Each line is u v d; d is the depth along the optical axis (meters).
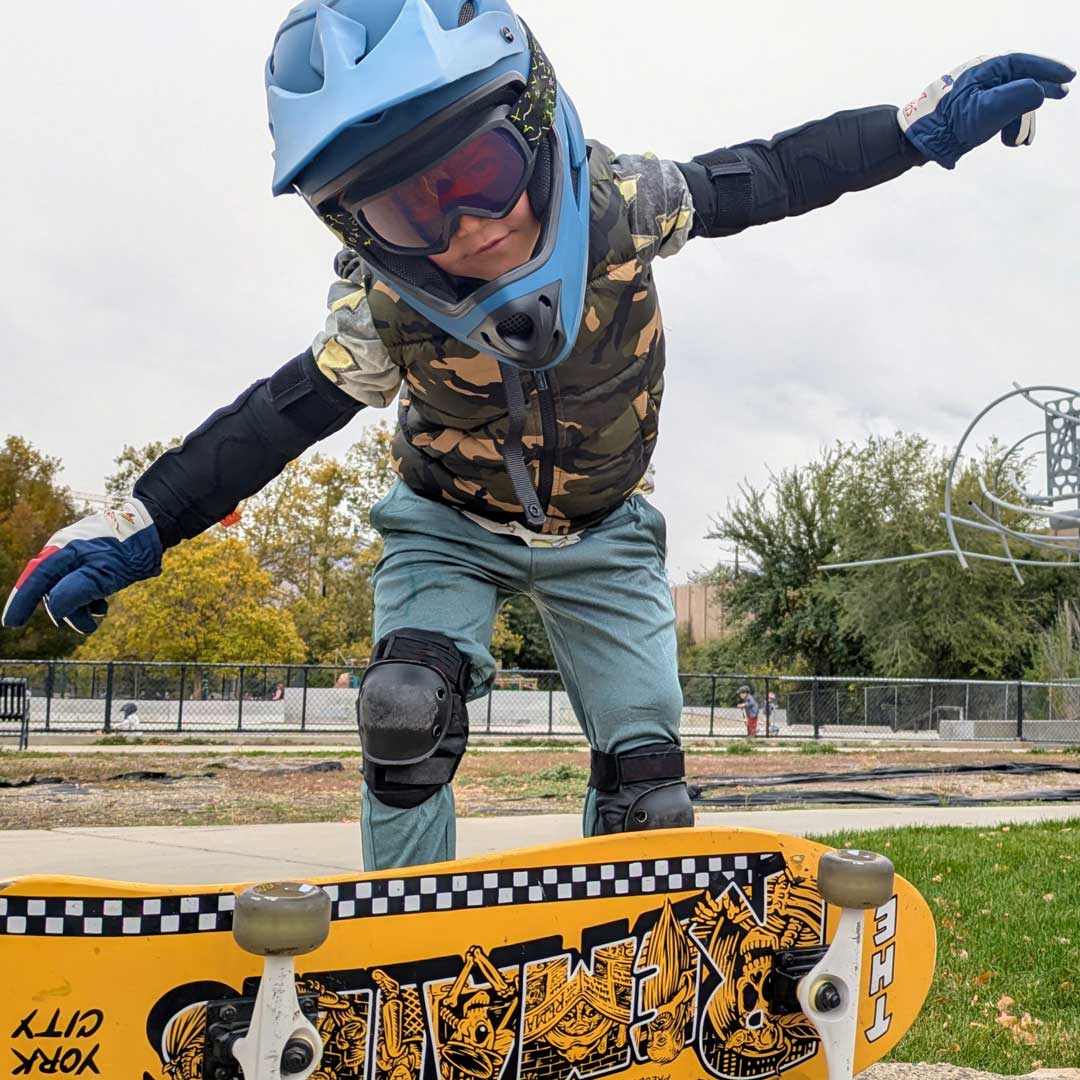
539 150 1.76
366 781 2.19
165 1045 1.60
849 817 8.98
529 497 2.19
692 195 2.14
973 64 2.19
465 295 1.84
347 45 1.67
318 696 22.02
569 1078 1.87
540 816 8.68
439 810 2.18
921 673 33.06
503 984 1.82
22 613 2.04
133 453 38.09
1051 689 23.03
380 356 2.11
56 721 21.03
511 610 38.34
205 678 21.92
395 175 1.69
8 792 10.56
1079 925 4.98
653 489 2.54
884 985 2.14
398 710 2.10
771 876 2.04
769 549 39.00
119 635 28.36
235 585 28.20
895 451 35.19
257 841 7.11
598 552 2.35
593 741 2.45
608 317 2.06
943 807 10.35
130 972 1.58
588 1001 1.89
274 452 2.17
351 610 34.47
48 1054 1.54
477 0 1.77
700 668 41.91
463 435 2.18
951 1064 3.26
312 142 1.65
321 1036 1.69
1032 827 8.18
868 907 1.87
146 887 1.59
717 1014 1.99
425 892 1.77
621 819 2.36
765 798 10.75
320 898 1.47
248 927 1.44
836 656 38.00
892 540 33.94
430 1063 1.76
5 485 38.44
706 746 20.14
